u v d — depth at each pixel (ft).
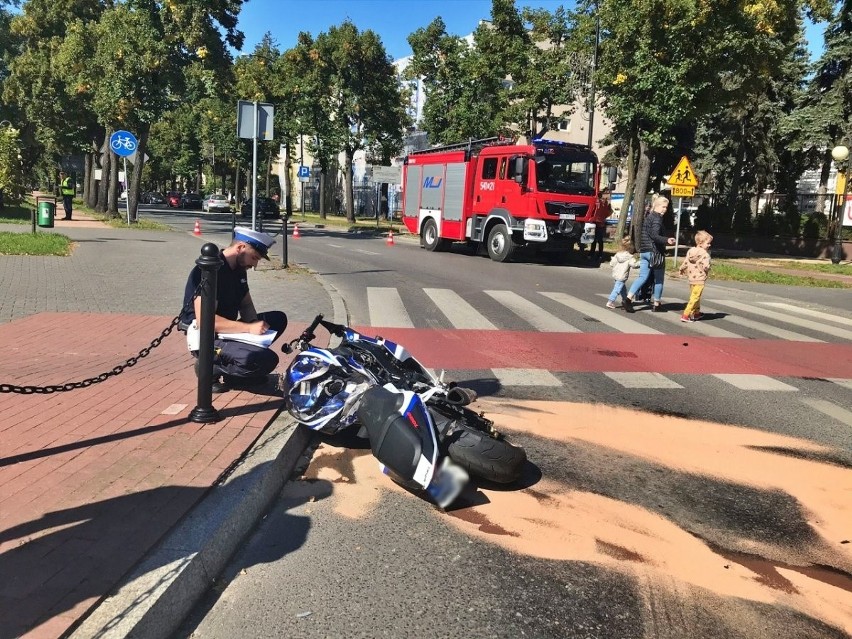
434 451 13.57
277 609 10.23
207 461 13.76
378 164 138.10
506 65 91.25
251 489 12.85
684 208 99.76
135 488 12.37
